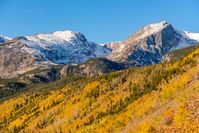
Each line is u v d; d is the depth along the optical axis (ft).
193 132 178.70
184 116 192.44
